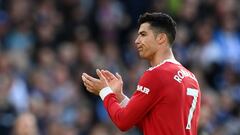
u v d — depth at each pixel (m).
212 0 50.16
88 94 42.16
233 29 49.62
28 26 46.03
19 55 43.09
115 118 21.06
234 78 47.59
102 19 48.81
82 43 44.91
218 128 41.75
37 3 47.44
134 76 42.69
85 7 49.25
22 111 38.50
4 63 39.69
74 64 43.69
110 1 49.69
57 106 40.19
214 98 43.81
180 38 46.59
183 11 48.69
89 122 40.34
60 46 45.69
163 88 20.92
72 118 39.97
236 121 43.81
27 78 41.38
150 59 21.64
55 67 42.53
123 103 21.83
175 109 20.97
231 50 48.06
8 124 36.94
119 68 44.44
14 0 46.81
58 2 48.44
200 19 49.06
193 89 21.47
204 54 46.94
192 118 21.44
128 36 48.94
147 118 21.14
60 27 46.91
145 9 49.56
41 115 38.88
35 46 44.94
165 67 21.16
